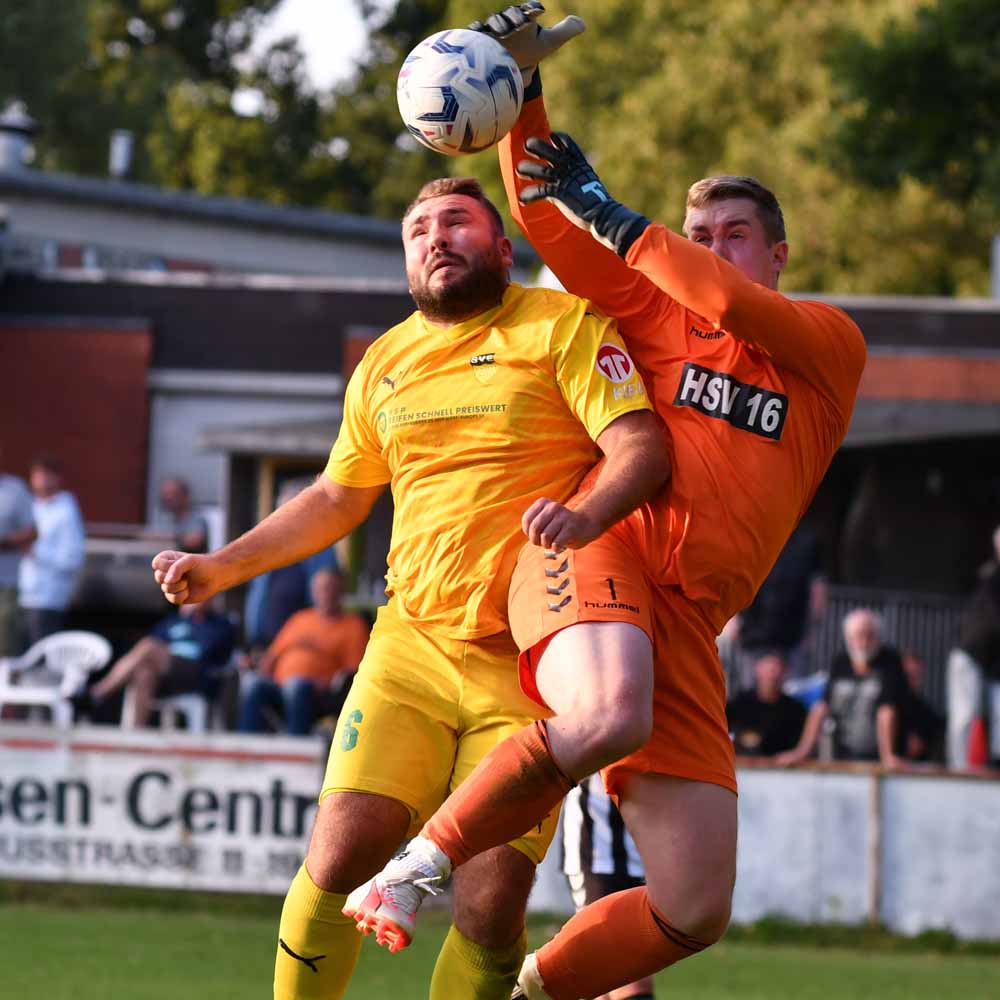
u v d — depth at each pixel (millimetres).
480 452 13336
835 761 34469
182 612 39219
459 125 13227
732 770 13375
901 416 51562
